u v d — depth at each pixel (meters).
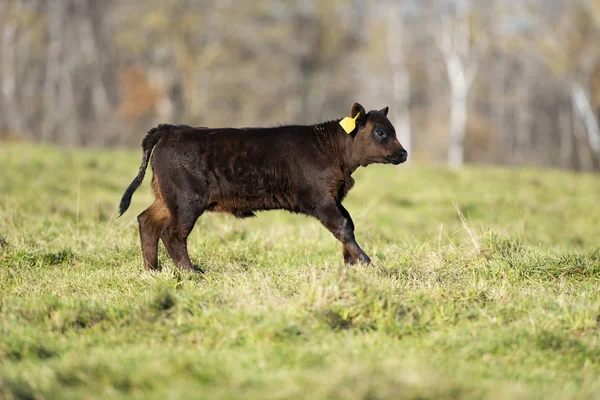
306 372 10.15
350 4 105.06
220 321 12.46
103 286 15.28
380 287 13.30
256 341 11.87
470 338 12.06
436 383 9.48
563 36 82.75
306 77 104.19
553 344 11.90
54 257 17.55
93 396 9.49
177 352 11.28
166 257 17.94
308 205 16.81
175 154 16.50
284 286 14.23
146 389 9.81
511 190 38.38
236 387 9.75
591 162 103.06
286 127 17.02
